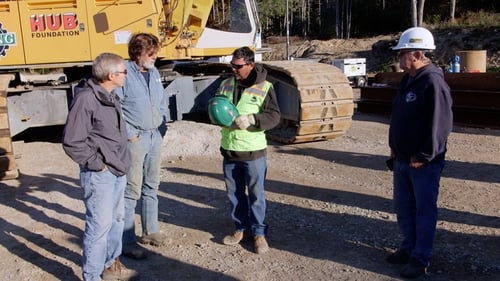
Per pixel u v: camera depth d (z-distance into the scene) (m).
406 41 4.73
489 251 5.41
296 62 10.84
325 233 6.04
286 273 5.10
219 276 5.07
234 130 5.31
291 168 8.78
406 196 5.07
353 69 25.56
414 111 4.75
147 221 5.77
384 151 9.88
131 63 5.23
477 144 10.32
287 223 6.36
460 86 12.41
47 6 10.26
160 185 7.95
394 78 14.41
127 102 5.16
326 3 58.44
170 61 11.34
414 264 4.89
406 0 50.38
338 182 7.97
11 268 5.36
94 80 4.45
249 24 11.96
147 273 5.17
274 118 5.26
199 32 11.01
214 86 11.56
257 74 5.29
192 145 10.07
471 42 33.34
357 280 4.92
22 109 10.48
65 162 9.45
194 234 6.11
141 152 5.30
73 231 6.31
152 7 10.23
